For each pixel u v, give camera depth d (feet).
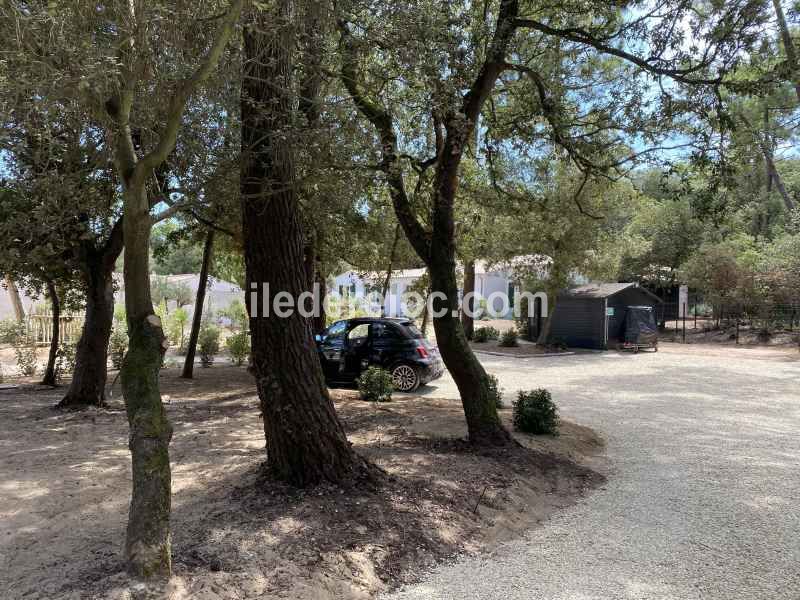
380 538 12.74
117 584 9.55
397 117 24.20
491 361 61.57
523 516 15.47
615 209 62.44
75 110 12.32
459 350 21.44
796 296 76.43
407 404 32.04
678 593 11.21
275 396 15.14
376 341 39.32
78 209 15.30
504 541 13.93
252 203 15.34
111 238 29.43
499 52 22.08
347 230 36.68
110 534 12.72
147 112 14.05
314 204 17.81
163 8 11.88
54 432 23.58
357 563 11.63
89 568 10.74
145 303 11.35
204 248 48.73
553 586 11.46
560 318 77.77
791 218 82.12
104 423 25.53
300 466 14.96
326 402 15.58
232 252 49.44
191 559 10.86
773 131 30.86
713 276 87.04
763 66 22.62
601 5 22.38
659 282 103.81
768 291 78.64
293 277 15.28
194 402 32.63
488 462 18.92
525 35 26.23
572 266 65.67
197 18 13.44
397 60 18.22
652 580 11.77
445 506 14.90
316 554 11.64
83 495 15.42
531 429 23.94
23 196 14.28
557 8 24.61
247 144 15.40
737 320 81.71
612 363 59.16
